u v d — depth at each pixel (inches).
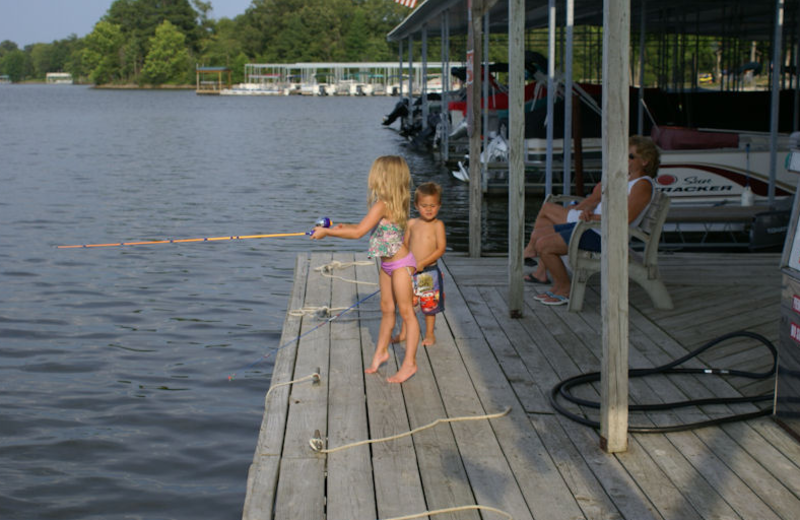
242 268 395.5
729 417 154.6
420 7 837.2
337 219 546.3
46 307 322.7
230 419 214.7
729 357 192.9
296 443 146.9
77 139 1280.8
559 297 240.5
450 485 131.6
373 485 131.5
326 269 289.9
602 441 144.5
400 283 174.1
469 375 181.6
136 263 403.9
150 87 5246.1
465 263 301.1
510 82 217.9
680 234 411.2
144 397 229.8
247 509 123.4
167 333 290.2
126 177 781.9
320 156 1026.7
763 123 653.9
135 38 5349.4
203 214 566.6
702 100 649.6
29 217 540.7
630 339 207.6
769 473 134.9
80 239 467.8
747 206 416.2
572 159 631.8
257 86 4111.7
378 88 3818.9
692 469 136.6
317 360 192.2
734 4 604.1
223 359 263.0
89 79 6934.1
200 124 1706.4
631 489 130.1
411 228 198.1
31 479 181.3
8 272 381.1
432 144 1098.7
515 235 222.7
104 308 322.0
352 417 158.7
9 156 978.7
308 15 4773.6
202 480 181.8
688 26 791.1
